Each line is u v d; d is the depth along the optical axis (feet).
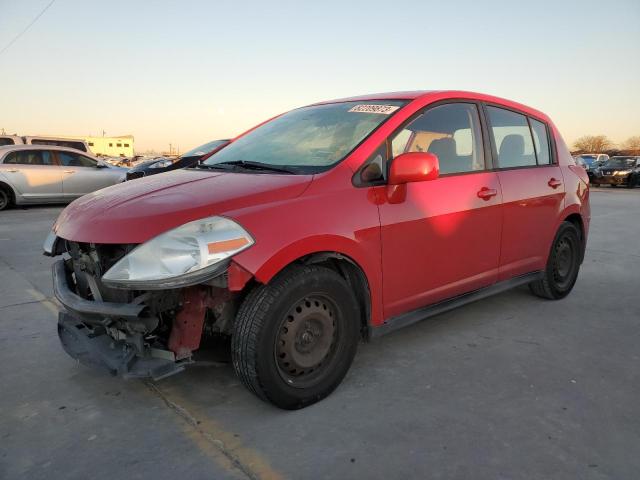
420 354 11.34
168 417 8.82
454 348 11.68
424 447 7.83
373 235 9.58
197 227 7.92
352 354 9.62
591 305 14.94
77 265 9.68
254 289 8.50
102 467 7.47
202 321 8.64
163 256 7.74
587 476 7.14
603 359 11.12
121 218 8.38
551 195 14.01
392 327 10.37
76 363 11.03
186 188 9.29
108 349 9.05
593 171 78.48
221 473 7.30
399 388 9.76
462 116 12.05
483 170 12.21
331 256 9.07
